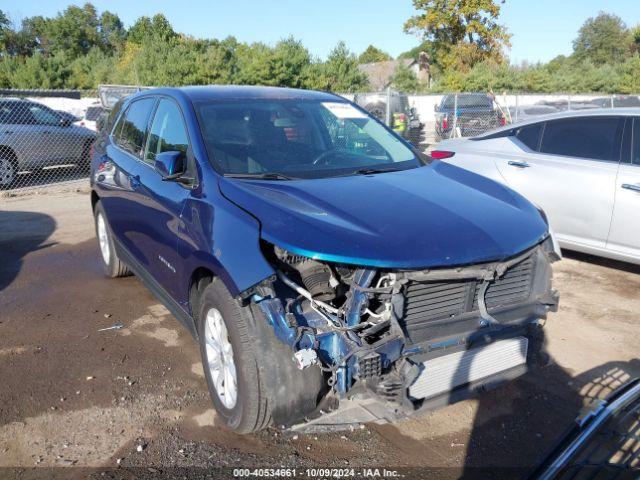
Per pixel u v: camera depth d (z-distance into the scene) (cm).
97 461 307
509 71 3941
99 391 375
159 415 349
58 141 1274
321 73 3350
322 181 356
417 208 316
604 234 567
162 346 439
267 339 284
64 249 705
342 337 271
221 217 318
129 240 482
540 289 334
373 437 329
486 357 310
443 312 295
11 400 364
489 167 656
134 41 5975
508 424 341
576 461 299
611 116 581
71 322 484
